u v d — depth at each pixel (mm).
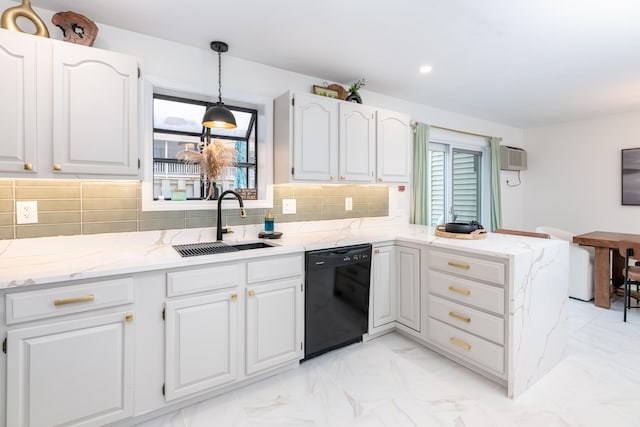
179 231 2289
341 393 1944
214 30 2117
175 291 1704
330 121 2629
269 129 2635
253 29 2107
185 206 2301
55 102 1617
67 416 1460
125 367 1587
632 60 2590
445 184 4270
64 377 1448
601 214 4457
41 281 1372
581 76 2934
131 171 1829
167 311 1689
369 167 2859
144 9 1874
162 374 1696
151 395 1672
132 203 2113
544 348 2098
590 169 4543
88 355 1498
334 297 2328
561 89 3277
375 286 2580
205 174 2359
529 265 1954
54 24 1798
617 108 3996
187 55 2311
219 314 1852
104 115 1740
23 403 1375
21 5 1665
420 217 3658
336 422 1697
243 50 2400
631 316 3057
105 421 1550
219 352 1859
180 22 2021
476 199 4680
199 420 1716
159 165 2342
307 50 2408
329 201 3031
